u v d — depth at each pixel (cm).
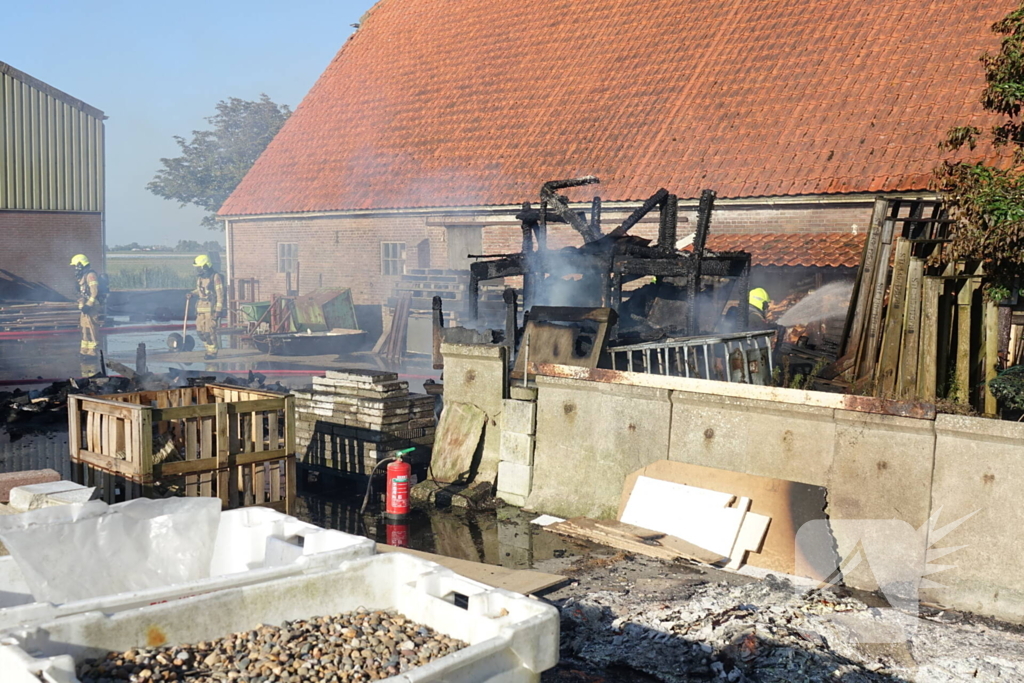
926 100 1867
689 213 2011
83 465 795
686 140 2128
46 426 1377
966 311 980
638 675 526
